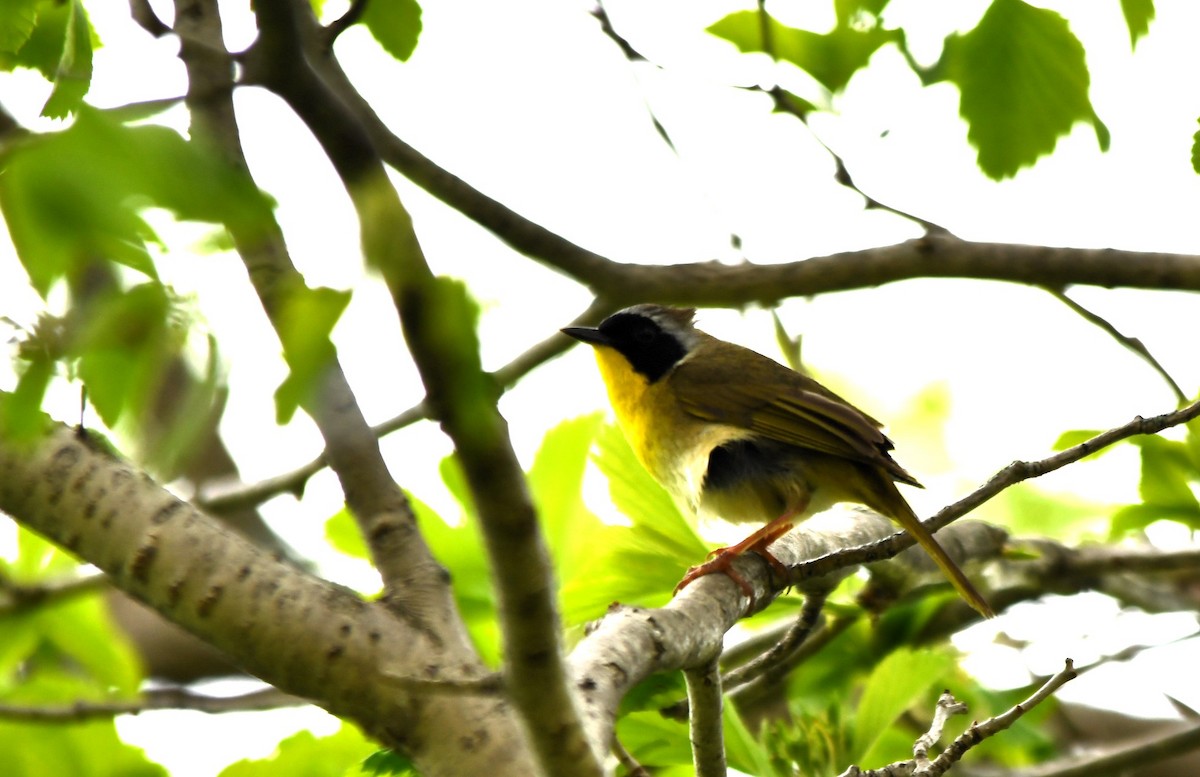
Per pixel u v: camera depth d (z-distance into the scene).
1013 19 10.48
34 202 2.94
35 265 3.13
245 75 3.81
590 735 5.55
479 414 3.40
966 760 11.73
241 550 5.84
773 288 10.91
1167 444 10.44
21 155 3.02
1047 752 11.75
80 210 2.94
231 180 3.15
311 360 3.14
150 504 5.91
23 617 11.29
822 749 8.67
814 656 10.91
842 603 10.69
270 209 3.19
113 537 5.86
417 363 3.24
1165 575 13.38
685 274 10.99
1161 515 10.52
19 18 6.08
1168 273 10.59
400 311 3.13
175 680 16.00
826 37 10.88
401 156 10.43
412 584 5.94
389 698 5.57
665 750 8.26
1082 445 7.54
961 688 10.88
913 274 10.82
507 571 4.20
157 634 16.03
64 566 11.48
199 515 5.95
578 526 9.62
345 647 5.62
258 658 5.66
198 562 5.77
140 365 3.39
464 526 9.38
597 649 6.25
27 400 3.55
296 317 3.15
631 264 10.95
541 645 4.42
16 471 5.96
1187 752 10.67
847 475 10.71
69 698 10.65
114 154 3.02
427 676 5.61
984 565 11.81
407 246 3.09
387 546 6.07
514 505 4.02
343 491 6.24
